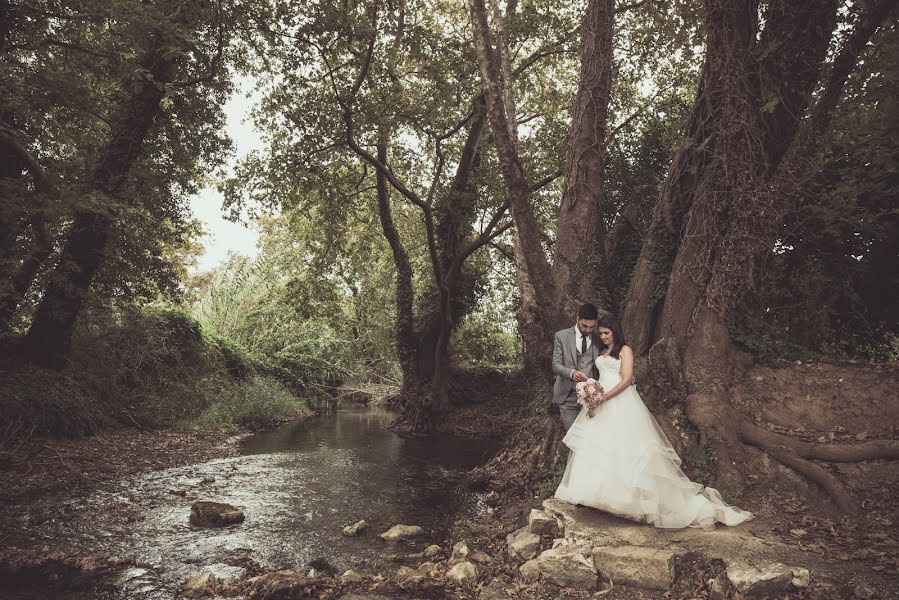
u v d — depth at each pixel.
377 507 7.50
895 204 9.39
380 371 27.28
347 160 16.67
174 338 16.62
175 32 10.41
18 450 9.23
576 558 4.62
